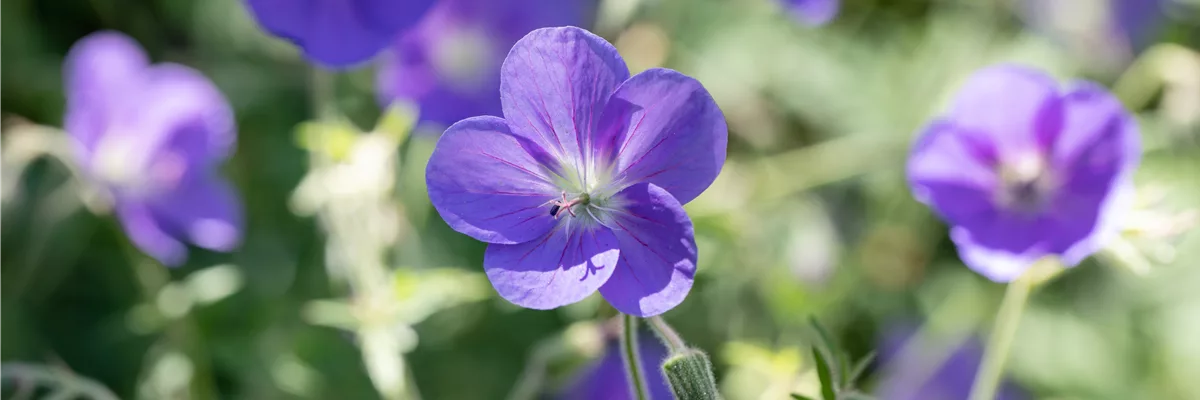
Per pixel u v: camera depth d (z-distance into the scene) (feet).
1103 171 1.93
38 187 2.32
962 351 2.37
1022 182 1.96
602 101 1.64
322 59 2.05
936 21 2.60
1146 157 2.46
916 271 2.43
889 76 2.53
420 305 2.05
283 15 2.04
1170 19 2.56
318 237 2.37
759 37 2.51
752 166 2.42
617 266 1.63
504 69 1.63
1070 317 2.42
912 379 2.35
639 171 1.65
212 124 2.25
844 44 2.55
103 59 2.17
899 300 2.40
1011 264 1.94
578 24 2.22
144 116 2.21
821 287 2.28
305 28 2.05
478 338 2.32
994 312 2.41
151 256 2.22
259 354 2.28
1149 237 1.90
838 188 2.46
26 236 2.31
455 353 2.31
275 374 2.27
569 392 2.04
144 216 2.21
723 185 2.29
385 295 2.03
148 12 2.49
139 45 2.50
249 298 2.34
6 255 2.31
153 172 2.22
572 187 1.66
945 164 1.98
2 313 2.32
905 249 2.43
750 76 2.47
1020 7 2.59
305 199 2.17
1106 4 2.51
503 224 1.65
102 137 2.18
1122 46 2.54
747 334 2.26
